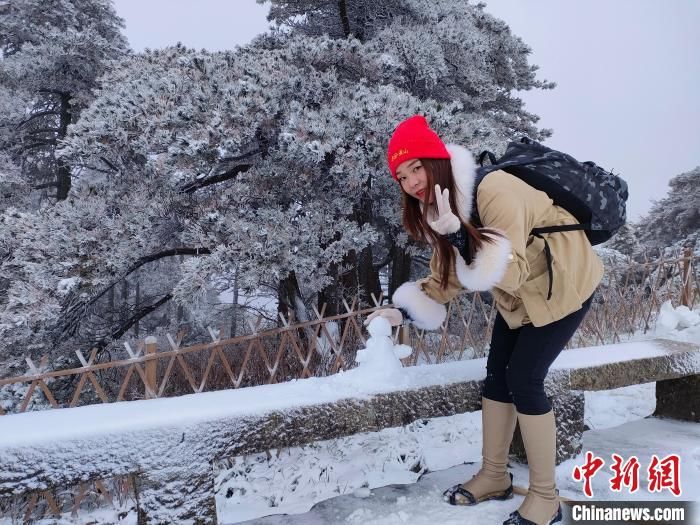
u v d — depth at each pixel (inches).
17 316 175.5
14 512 101.9
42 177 610.9
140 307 302.7
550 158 69.8
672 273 263.4
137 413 64.7
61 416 64.1
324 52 240.5
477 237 60.4
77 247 189.2
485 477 79.0
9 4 617.9
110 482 112.2
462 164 65.7
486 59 398.3
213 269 175.5
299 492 96.7
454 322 206.5
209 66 215.8
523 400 70.5
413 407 77.9
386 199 272.4
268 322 260.4
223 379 158.4
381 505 78.7
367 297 314.3
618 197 70.4
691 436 103.0
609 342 228.7
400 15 351.6
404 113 194.4
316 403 71.0
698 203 1016.2
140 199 209.8
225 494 100.3
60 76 550.6
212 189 238.1
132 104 199.2
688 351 104.7
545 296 68.0
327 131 190.4
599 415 131.3
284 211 223.6
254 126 193.2
